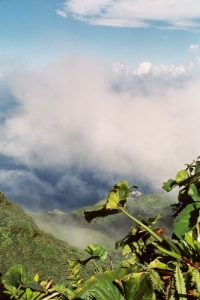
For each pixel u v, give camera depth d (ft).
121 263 9.75
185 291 6.93
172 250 7.90
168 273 7.63
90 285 6.78
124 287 6.64
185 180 8.55
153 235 8.00
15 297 9.56
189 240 7.35
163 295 7.30
